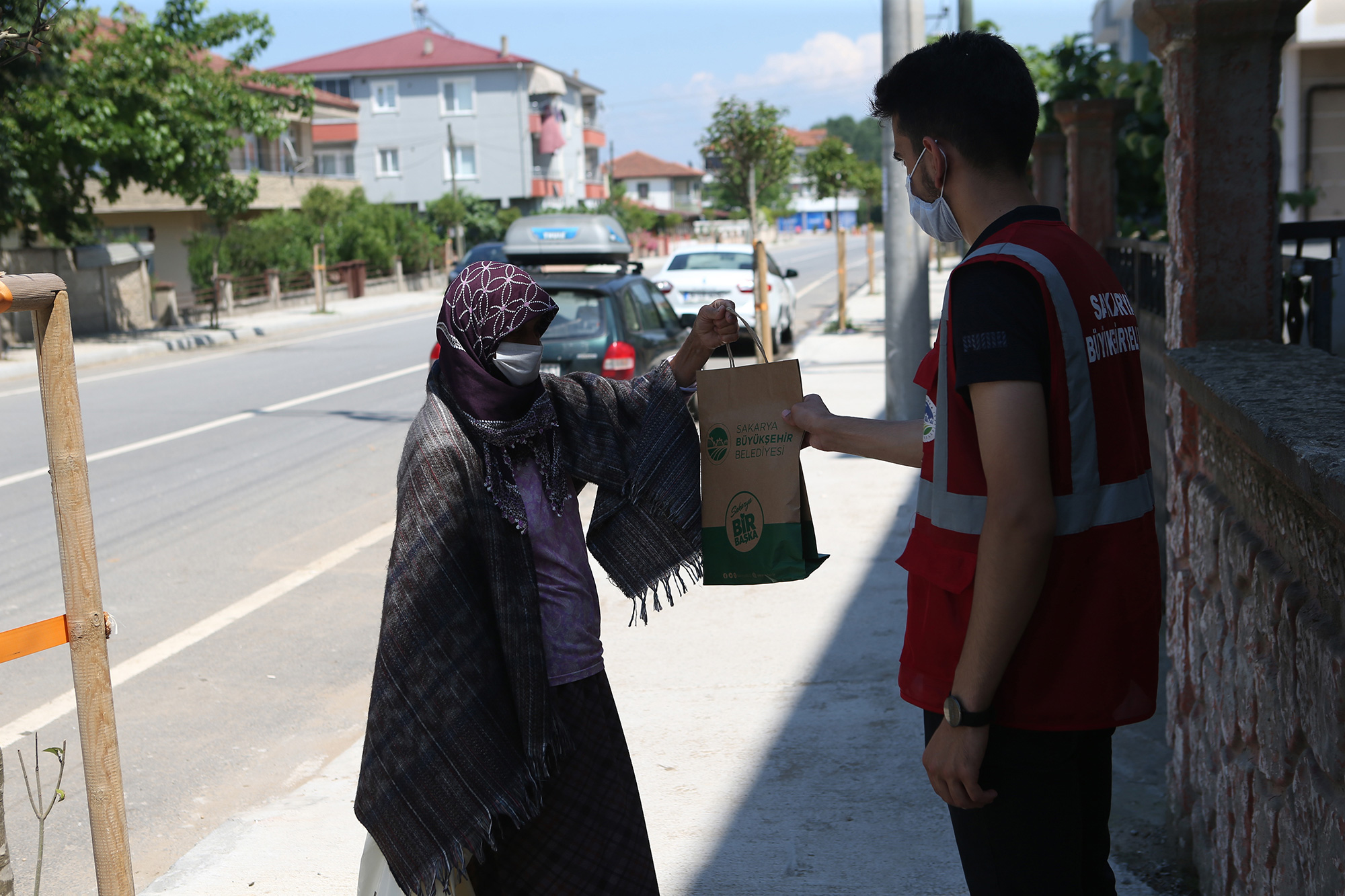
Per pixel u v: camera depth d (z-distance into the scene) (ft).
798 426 7.53
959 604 5.81
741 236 250.57
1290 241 14.10
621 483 7.96
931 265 112.16
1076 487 5.55
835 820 11.12
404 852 6.97
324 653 17.39
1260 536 7.57
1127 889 9.71
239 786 13.15
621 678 15.20
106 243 76.64
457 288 7.34
